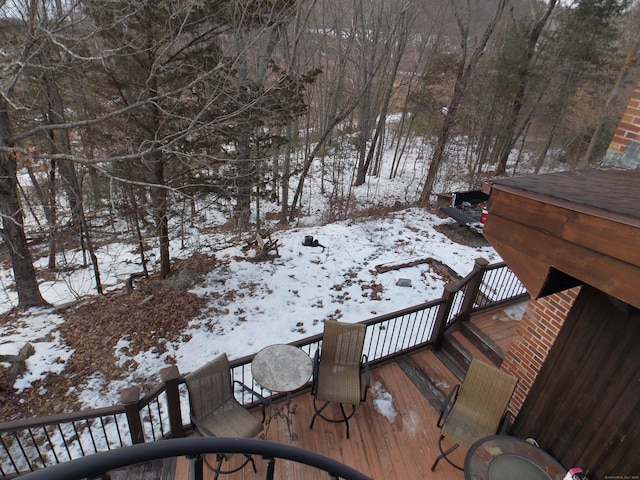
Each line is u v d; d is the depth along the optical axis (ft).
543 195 7.17
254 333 23.56
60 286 33.96
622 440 9.87
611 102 50.65
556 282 7.73
